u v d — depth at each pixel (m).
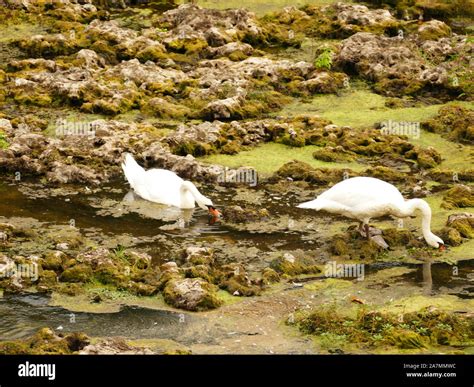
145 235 17.38
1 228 17.05
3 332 13.80
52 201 18.88
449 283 15.72
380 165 21.09
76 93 24.00
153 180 19.14
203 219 18.23
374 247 16.78
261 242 17.19
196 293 14.68
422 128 23.30
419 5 32.91
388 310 14.64
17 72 25.69
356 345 13.61
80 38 28.39
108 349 12.94
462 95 25.34
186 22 29.91
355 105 24.97
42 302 14.77
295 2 33.59
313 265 16.25
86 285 15.32
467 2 32.94
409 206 16.62
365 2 33.69
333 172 20.25
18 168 20.11
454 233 17.25
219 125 22.50
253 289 15.23
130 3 33.12
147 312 14.50
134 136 21.69
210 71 26.16
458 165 21.14
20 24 30.31
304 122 23.27
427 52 28.02
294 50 29.25
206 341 13.66
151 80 25.31
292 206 18.86
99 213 18.36
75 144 21.19
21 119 22.66
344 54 27.17
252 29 29.45
